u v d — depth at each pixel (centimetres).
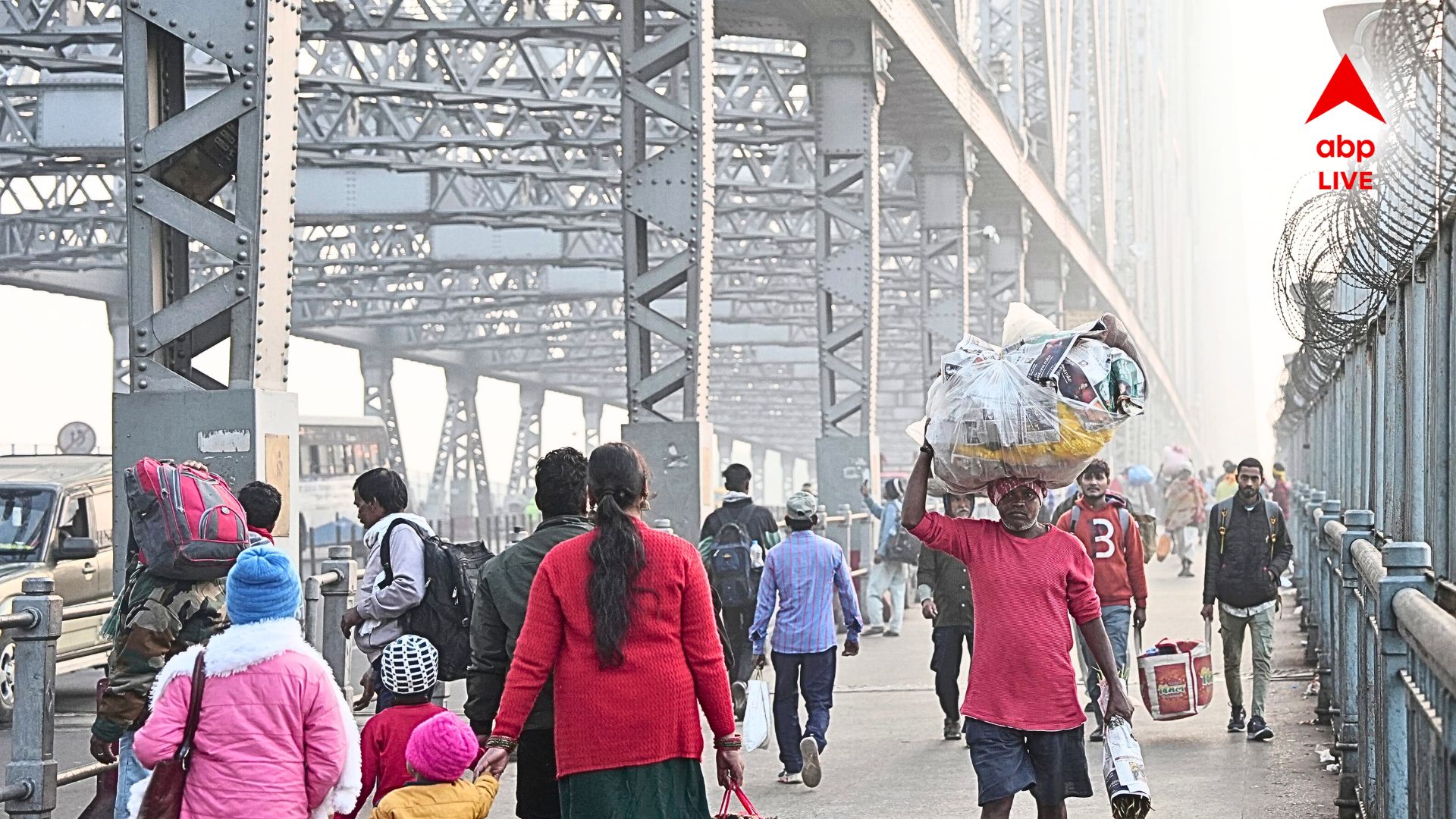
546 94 3559
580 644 653
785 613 1209
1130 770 758
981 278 5081
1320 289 1241
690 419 2064
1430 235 820
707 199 2098
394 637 882
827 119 2978
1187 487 3447
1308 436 3027
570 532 759
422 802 652
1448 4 654
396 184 4728
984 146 4069
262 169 1198
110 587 1928
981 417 768
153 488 759
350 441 5516
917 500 791
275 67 1220
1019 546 779
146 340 1194
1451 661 445
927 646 2234
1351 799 986
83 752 1475
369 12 3122
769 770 1266
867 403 2961
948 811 1075
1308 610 2092
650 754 648
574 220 4866
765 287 6944
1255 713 1333
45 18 2900
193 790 606
